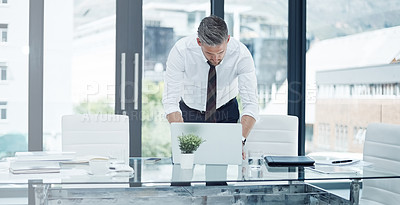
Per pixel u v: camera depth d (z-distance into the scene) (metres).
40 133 4.69
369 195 3.16
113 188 2.47
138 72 4.88
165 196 2.39
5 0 4.63
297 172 2.63
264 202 2.47
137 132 4.90
